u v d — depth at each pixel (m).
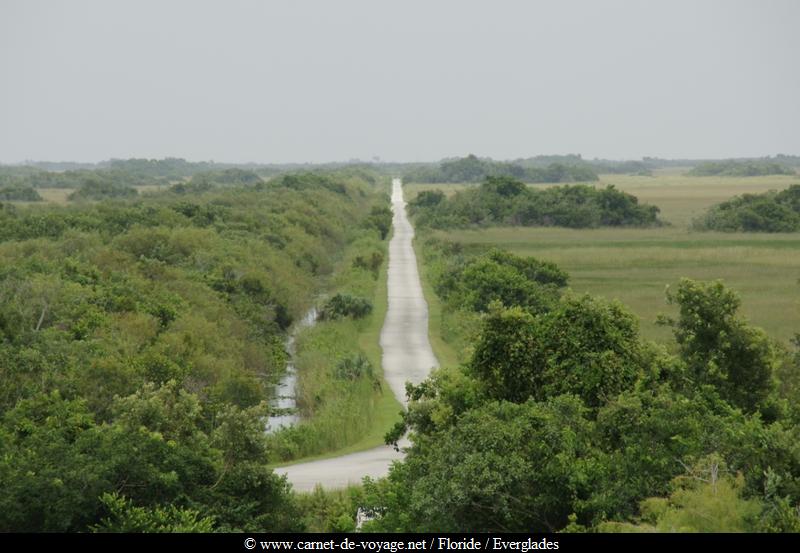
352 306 112.12
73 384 57.41
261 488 42.25
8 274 79.06
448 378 50.03
